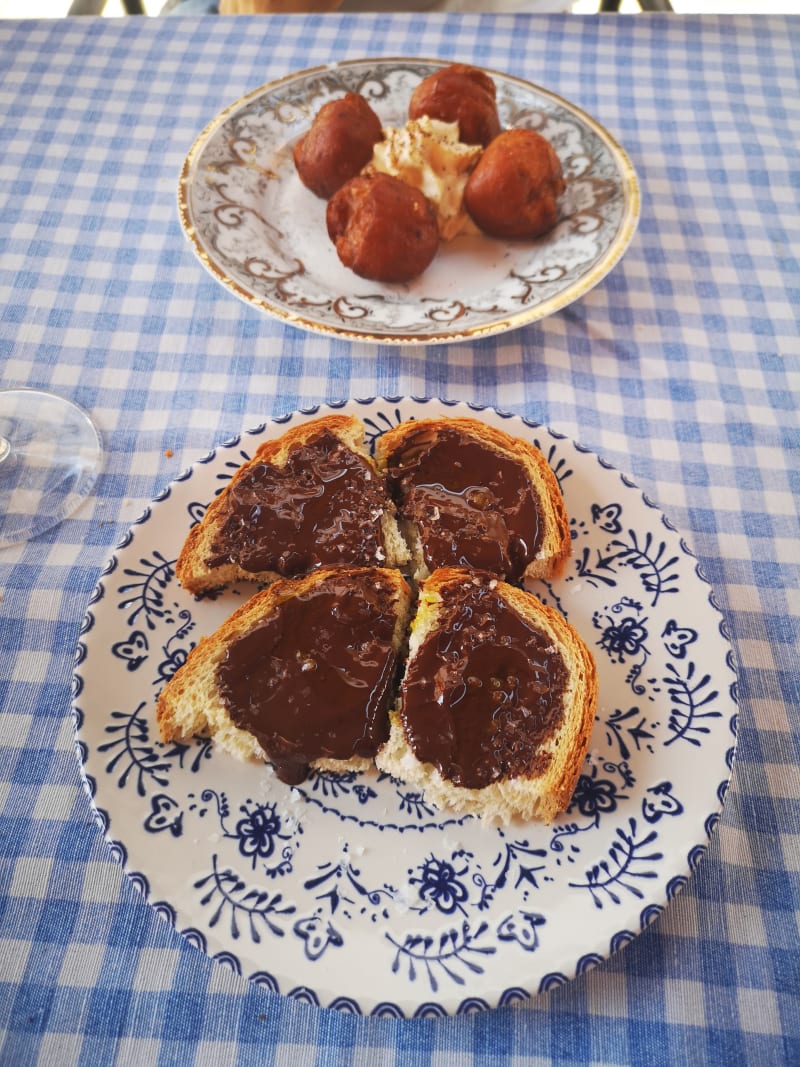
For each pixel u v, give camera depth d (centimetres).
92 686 32
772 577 39
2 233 50
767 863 31
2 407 43
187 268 50
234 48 62
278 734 31
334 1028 27
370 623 34
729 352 47
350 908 28
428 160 49
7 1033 27
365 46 62
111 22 63
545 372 46
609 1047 27
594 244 48
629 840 30
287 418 40
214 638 33
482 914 28
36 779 32
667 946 29
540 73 61
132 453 42
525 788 30
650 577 37
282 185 53
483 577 35
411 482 39
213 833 29
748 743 34
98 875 30
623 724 33
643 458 43
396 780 31
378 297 47
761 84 62
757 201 55
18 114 57
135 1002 27
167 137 57
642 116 59
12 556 38
